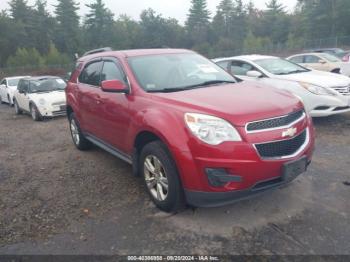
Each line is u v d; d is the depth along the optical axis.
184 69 4.79
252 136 3.29
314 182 4.48
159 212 3.95
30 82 12.12
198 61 5.15
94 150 6.64
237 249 3.21
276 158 3.39
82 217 3.97
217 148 3.25
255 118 3.34
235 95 3.84
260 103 3.57
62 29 78.69
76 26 80.00
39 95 11.22
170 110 3.65
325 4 56.56
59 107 11.05
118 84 4.32
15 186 5.05
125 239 3.47
